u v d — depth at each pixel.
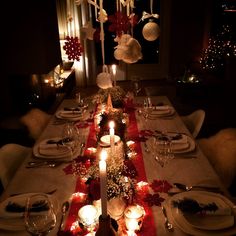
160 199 1.34
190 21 6.55
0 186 2.76
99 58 6.94
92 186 1.16
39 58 4.01
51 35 4.41
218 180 1.49
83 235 1.14
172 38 6.72
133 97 2.88
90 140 2.00
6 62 4.04
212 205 1.23
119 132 1.72
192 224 1.15
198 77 5.64
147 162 1.68
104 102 2.20
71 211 1.29
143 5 6.65
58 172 1.61
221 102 5.23
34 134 2.47
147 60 7.19
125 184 1.21
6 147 1.92
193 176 1.53
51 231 1.17
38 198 1.25
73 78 6.26
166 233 1.15
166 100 2.86
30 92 4.35
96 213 1.15
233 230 1.13
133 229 1.13
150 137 2.02
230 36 6.12
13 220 1.20
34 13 3.78
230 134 2.00
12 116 3.89
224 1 6.29
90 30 1.95
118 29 1.64
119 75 7.21
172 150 1.76
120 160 1.35
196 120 2.49
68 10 2.20
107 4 6.17
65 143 1.81
